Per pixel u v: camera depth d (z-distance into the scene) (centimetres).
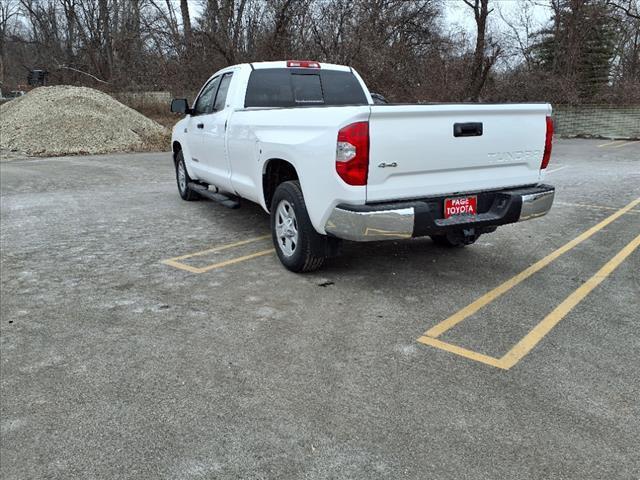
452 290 469
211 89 713
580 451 258
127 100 2773
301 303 441
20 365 344
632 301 443
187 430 277
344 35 2325
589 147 1906
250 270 525
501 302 442
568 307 431
